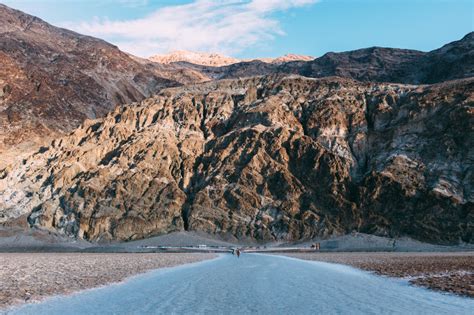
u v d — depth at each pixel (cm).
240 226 13900
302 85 18688
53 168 15888
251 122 16950
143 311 2448
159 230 13900
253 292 3253
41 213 14238
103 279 4216
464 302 2767
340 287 3594
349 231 13688
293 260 7762
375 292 3262
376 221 13725
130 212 14100
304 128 16862
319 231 13575
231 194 14500
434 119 15600
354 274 4862
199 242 13175
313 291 3319
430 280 3959
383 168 14912
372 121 16688
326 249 12681
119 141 16988
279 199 14425
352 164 15625
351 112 16988
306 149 15512
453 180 14038
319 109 17062
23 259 7669
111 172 15275
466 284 3588
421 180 14338
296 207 14175
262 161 15250
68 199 14525
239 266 6216
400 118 16375
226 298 2938
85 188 14600
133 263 6638
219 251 12238
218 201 14462
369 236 13138
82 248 13100
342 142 16075
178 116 17700
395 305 2655
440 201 13525
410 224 13438
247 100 18325
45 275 4453
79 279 4166
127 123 17662
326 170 14962
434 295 3072
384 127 16475
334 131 16425
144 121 17700
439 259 7706
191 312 2411
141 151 16075
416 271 5078
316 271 5300
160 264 6550
